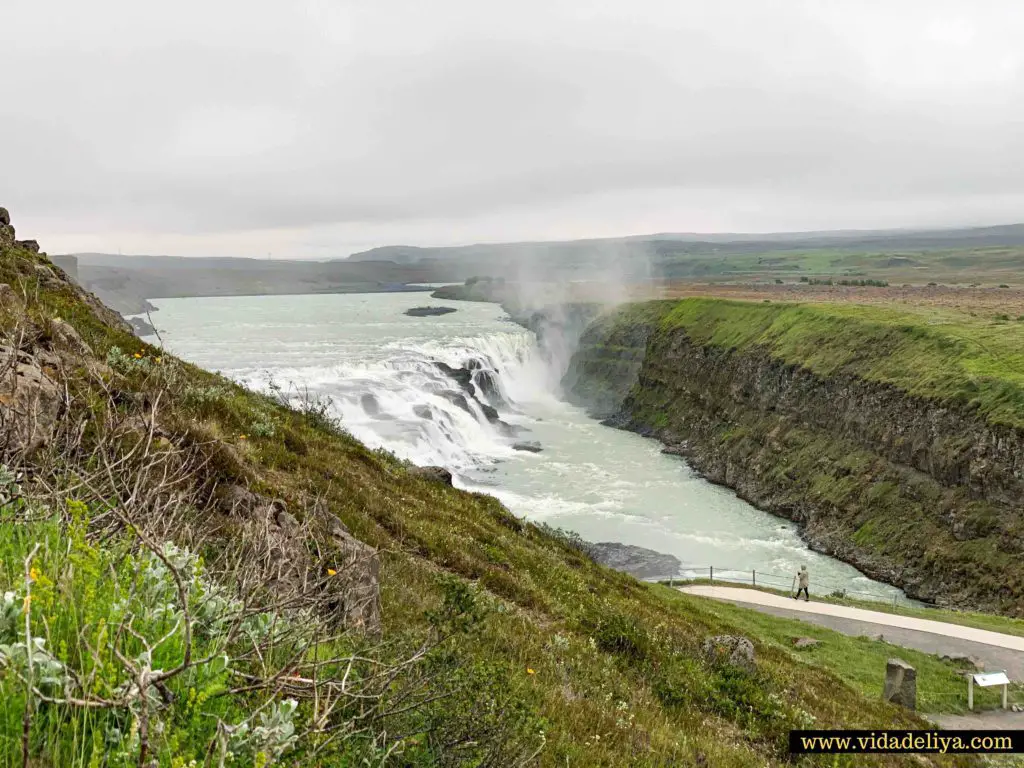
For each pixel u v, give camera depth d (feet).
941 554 147.54
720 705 40.91
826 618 98.78
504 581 47.14
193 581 11.76
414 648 17.34
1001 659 83.56
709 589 114.01
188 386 46.34
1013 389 151.64
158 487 15.33
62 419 17.24
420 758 13.25
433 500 67.21
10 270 49.93
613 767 22.68
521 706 17.66
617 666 40.40
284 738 8.84
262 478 32.96
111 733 7.61
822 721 46.29
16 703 7.38
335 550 23.34
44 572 10.17
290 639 12.36
